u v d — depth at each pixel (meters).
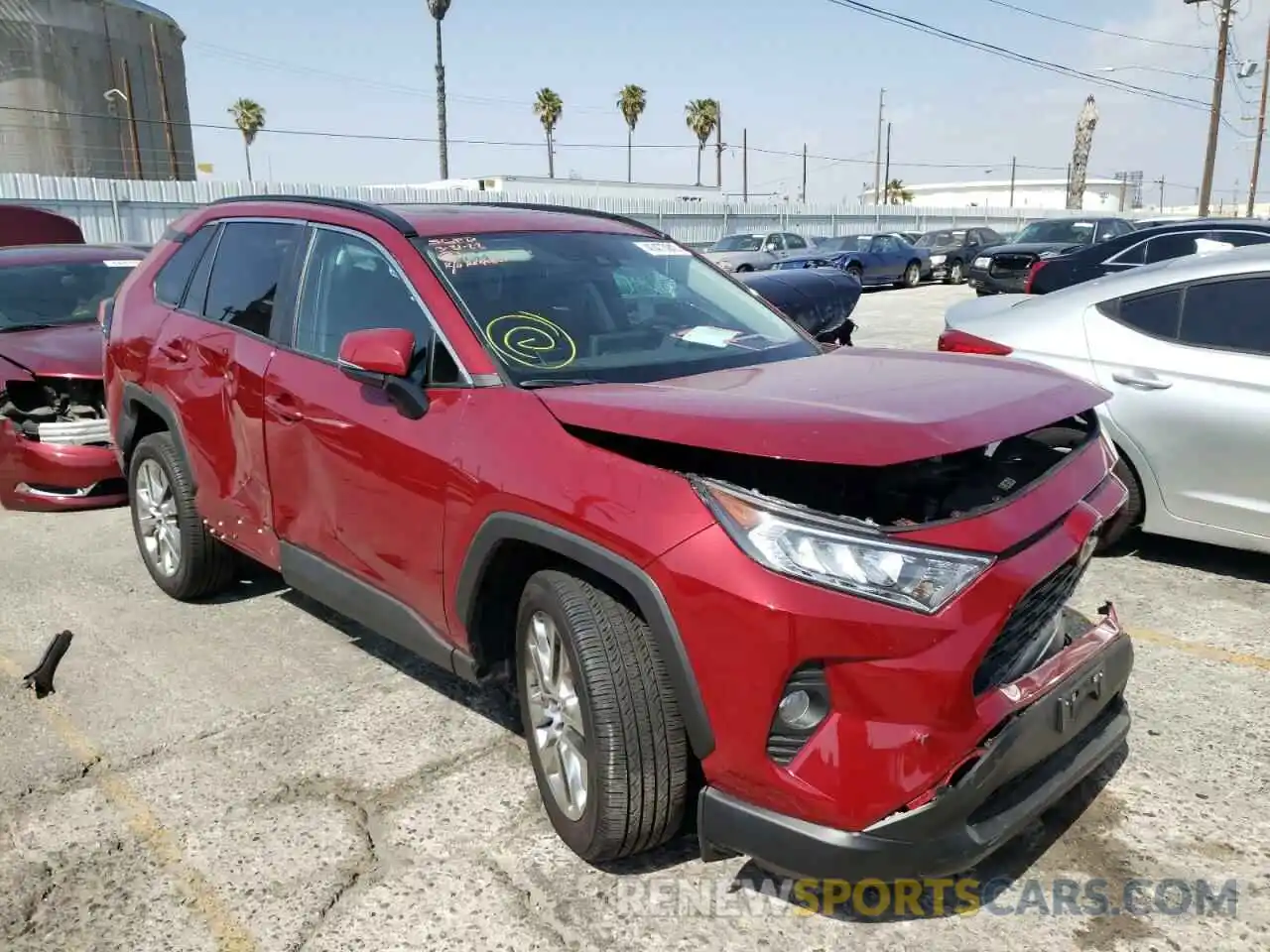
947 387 2.94
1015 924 2.74
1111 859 2.99
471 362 3.27
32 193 24.05
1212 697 3.91
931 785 2.38
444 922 2.78
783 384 3.04
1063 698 2.69
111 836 3.19
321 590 3.89
